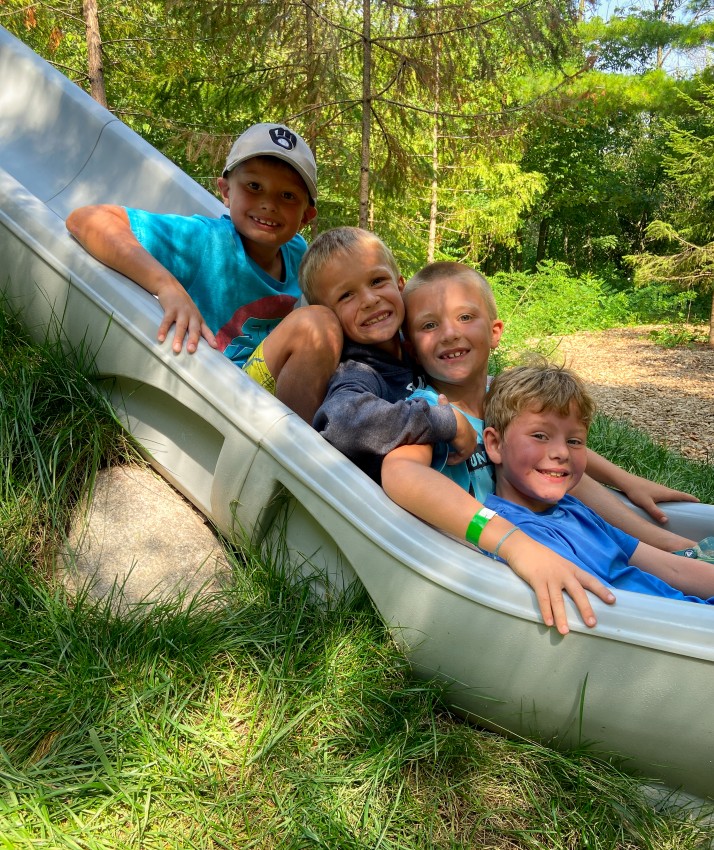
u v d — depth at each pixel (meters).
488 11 6.30
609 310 16.92
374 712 1.65
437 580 1.62
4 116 3.49
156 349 1.97
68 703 1.54
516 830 1.49
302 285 2.12
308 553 1.91
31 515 1.96
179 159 8.41
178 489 2.18
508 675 1.60
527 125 6.86
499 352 7.47
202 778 1.47
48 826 1.33
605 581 1.86
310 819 1.42
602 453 4.62
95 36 7.37
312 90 6.38
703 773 1.53
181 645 1.70
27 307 2.28
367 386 1.94
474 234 16.34
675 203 24.78
